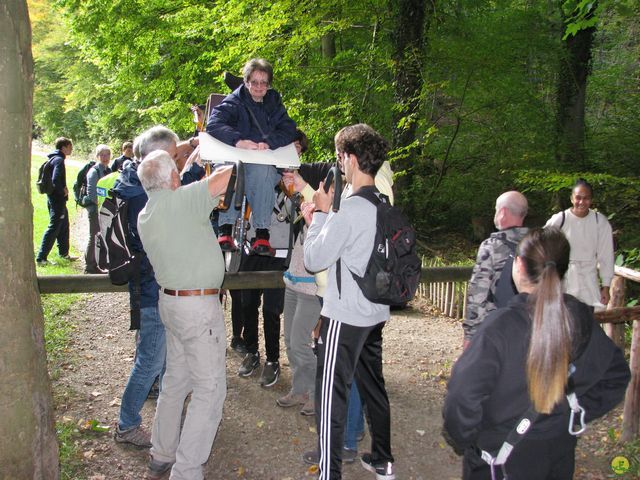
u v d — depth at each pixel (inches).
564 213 192.7
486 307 117.2
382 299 113.3
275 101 148.0
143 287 142.1
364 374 129.0
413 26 412.8
